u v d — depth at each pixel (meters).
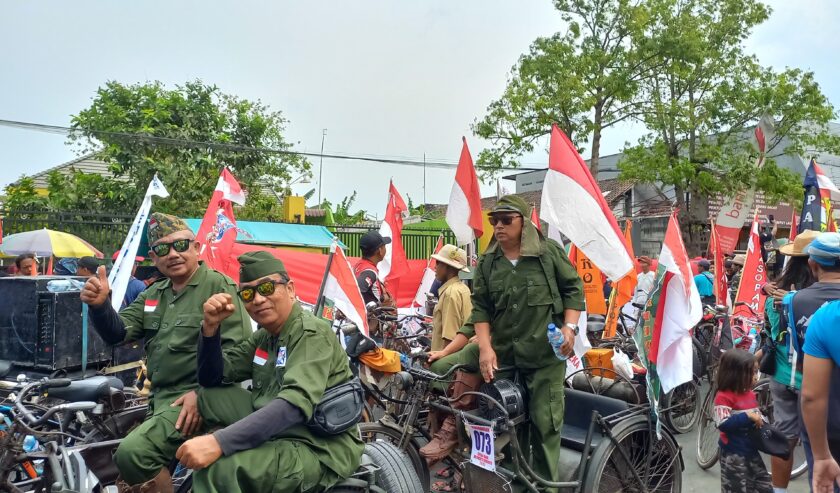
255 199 17.86
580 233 4.84
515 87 20.20
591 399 4.60
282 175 19.61
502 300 4.21
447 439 4.29
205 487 2.63
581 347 5.21
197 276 3.78
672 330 4.40
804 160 28.92
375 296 6.76
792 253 4.42
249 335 3.64
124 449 3.21
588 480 4.04
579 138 19.95
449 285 5.52
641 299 9.51
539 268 4.17
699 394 7.02
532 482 3.96
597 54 19.75
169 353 3.62
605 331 7.12
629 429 4.23
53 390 3.84
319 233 13.77
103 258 8.97
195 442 2.58
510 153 20.47
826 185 7.63
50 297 4.57
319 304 5.25
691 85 22.00
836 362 2.86
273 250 7.22
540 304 4.11
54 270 9.73
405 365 4.59
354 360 4.63
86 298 3.61
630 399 5.34
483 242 13.53
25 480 3.48
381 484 3.58
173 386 3.66
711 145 22.05
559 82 19.31
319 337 3.04
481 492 3.99
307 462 2.86
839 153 22.06
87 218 12.33
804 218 7.66
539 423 4.05
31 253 8.45
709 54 20.70
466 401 4.34
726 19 21.14
